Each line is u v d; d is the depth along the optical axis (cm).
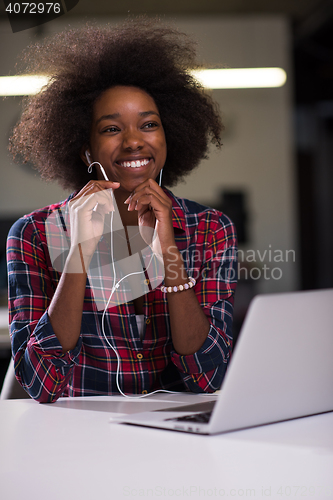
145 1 471
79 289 109
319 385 81
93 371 125
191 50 152
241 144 543
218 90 540
